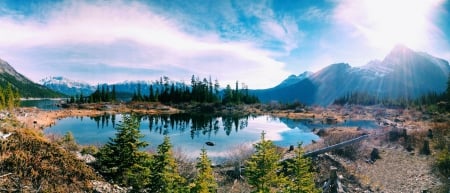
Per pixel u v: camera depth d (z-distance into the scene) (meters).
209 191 16.20
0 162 16.02
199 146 44.03
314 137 57.12
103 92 154.25
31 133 22.70
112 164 20.30
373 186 23.72
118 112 108.19
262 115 114.31
